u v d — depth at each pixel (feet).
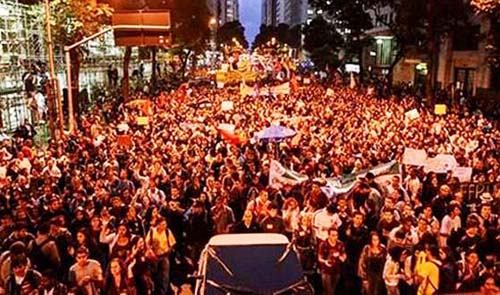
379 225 38.42
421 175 52.95
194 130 79.82
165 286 38.06
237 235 32.45
